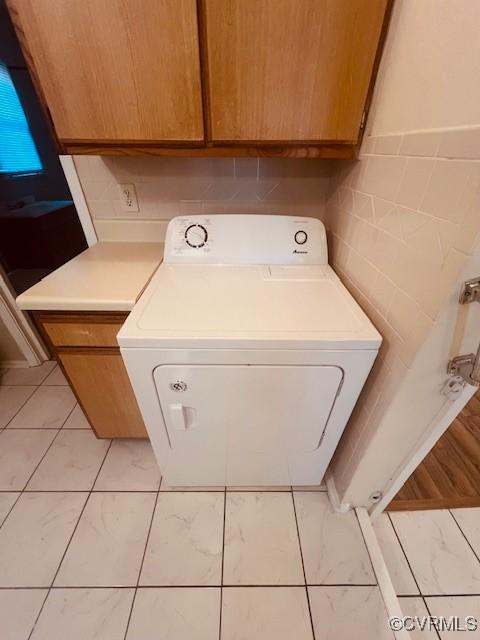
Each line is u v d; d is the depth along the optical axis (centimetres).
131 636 96
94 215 144
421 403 85
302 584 108
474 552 119
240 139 94
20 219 264
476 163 54
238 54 81
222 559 113
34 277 273
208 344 80
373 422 96
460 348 72
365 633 97
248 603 103
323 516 127
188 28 77
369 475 110
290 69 83
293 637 96
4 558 113
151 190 138
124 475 140
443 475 144
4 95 239
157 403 94
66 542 117
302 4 74
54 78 83
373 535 120
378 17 77
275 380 88
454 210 60
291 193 140
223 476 126
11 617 100
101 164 131
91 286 107
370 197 96
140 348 81
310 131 93
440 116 63
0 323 187
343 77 85
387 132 85
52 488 134
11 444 154
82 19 75
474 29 53
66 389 187
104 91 85
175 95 86
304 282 112
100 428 138
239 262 124
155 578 108
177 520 125
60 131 92
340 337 82
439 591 109
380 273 90
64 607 101
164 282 109
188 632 97
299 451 112
